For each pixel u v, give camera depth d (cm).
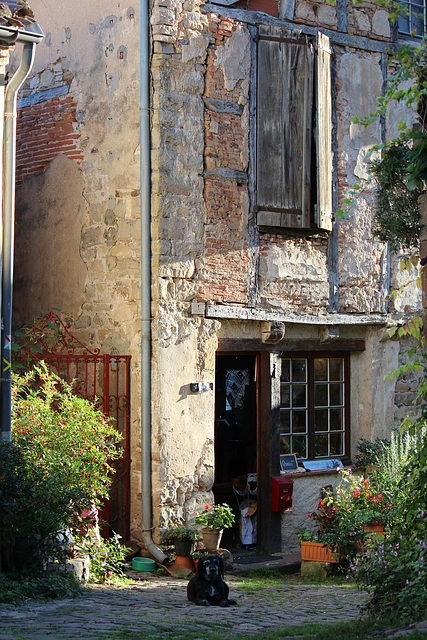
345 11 1080
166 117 912
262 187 984
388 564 595
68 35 1026
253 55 989
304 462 1059
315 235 1042
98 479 779
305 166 1004
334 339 1074
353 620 588
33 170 1064
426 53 651
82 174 997
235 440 1053
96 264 973
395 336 1134
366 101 1101
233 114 969
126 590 757
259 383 1021
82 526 757
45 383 825
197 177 935
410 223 641
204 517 900
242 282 971
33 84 1073
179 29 923
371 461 1066
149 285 904
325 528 939
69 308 1005
